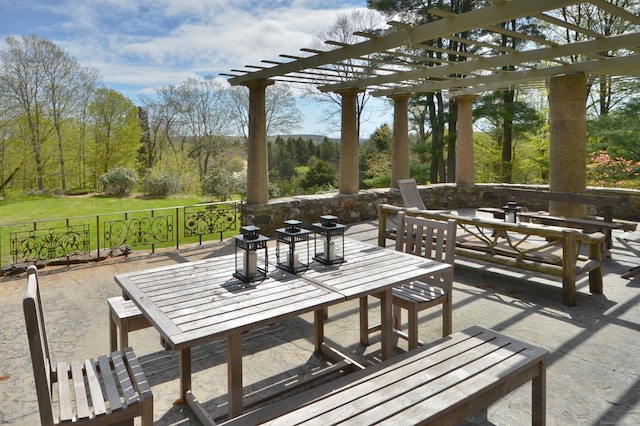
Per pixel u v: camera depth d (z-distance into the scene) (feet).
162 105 65.36
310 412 4.66
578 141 17.74
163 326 5.32
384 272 7.74
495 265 15.28
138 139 63.87
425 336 9.32
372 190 25.09
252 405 6.77
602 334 9.32
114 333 7.99
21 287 13.04
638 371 7.72
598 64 16.74
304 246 9.96
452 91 26.76
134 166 64.54
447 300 8.61
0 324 10.18
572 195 16.83
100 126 60.95
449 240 8.69
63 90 54.95
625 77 21.22
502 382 5.30
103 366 5.54
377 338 9.31
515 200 25.94
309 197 22.27
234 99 62.64
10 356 8.59
